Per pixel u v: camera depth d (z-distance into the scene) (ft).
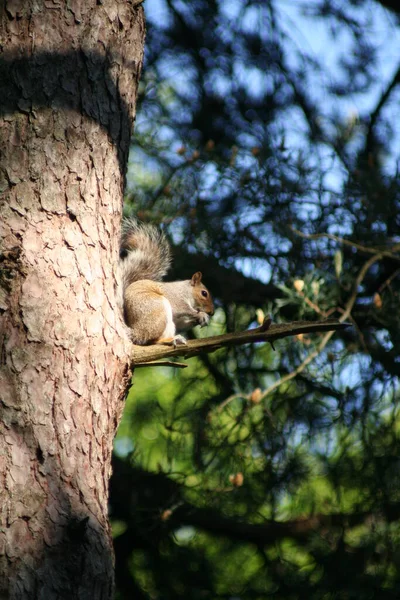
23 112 17.87
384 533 34.96
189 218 38.70
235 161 38.88
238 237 38.91
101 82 19.20
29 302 16.33
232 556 42.78
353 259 39.91
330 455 38.52
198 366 43.39
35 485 15.10
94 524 15.39
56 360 16.29
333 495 39.01
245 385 39.60
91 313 17.26
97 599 14.80
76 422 16.15
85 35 19.16
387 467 35.58
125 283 30.89
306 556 42.27
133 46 20.48
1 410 15.49
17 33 18.39
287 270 38.34
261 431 38.14
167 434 42.01
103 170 18.71
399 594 34.47
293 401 38.40
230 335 19.62
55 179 17.69
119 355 17.83
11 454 15.19
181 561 42.04
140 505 40.98
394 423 36.63
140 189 41.09
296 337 34.32
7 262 16.46
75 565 14.67
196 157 38.29
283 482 37.88
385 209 37.14
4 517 14.65
